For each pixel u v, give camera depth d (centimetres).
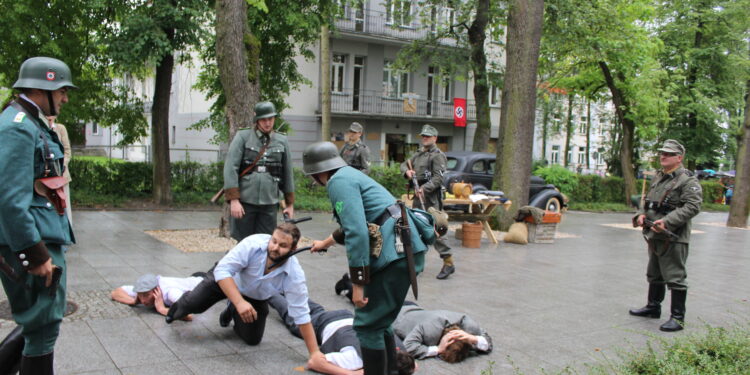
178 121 2550
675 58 2561
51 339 288
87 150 1691
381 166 1817
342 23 2389
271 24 1401
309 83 1711
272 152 539
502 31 2094
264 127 535
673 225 527
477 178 1388
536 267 812
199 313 439
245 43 865
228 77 853
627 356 427
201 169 1536
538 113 3241
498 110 3048
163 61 1348
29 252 256
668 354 378
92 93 1390
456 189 1009
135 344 405
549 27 1834
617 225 1563
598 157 4484
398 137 2697
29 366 283
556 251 982
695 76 2648
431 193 778
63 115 1292
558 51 2017
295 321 382
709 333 418
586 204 2144
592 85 2438
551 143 4091
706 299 673
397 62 2192
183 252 767
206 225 1069
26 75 276
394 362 349
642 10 2120
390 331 347
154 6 1223
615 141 3003
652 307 572
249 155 533
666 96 2181
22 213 250
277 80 1567
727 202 3036
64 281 292
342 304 545
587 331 510
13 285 275
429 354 412
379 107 2569
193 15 1211
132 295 500
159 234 918
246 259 389
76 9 1251
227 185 523
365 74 2533
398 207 325
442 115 2769
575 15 1775
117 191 1407
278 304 447
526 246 1023
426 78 2731
